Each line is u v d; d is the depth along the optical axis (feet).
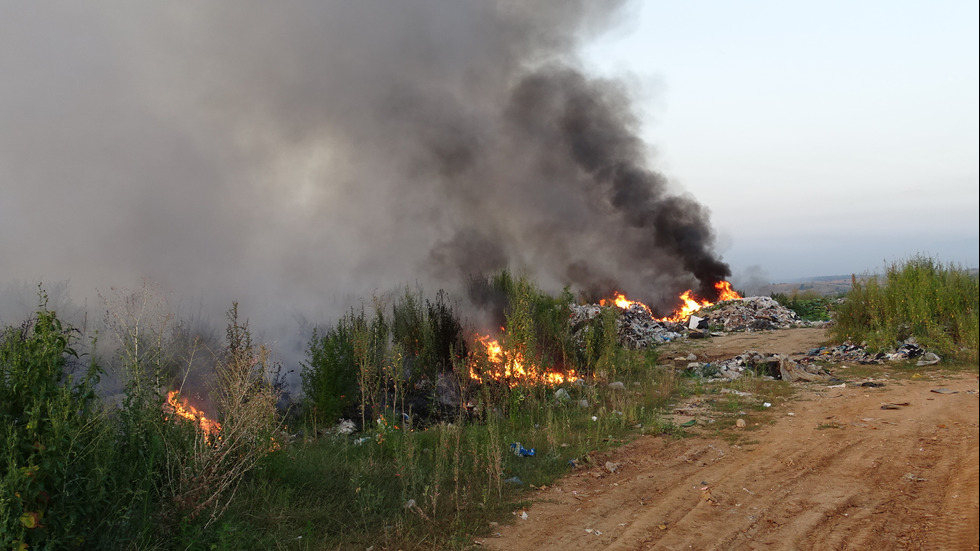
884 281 50.08
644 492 19.51
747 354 43.47
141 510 14.47
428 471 21.04
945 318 43.60
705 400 33.32
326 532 16.26
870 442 23.72
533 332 35.09
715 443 25.12
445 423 29.12
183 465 15.78
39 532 12.09
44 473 12.33
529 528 16.71
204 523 15.35
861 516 16.60
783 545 14.97
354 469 20.88
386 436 24.35
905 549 14.21
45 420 12.68
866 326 49.08
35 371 13.37
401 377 31.35
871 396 32.07
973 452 20.97
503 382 32.24
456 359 35.50
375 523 16.88
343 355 31.19
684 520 16.89
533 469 21.84
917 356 41.70
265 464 19.15
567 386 35.27
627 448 24.66
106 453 13.84
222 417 20.03
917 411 27.91
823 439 24.67
